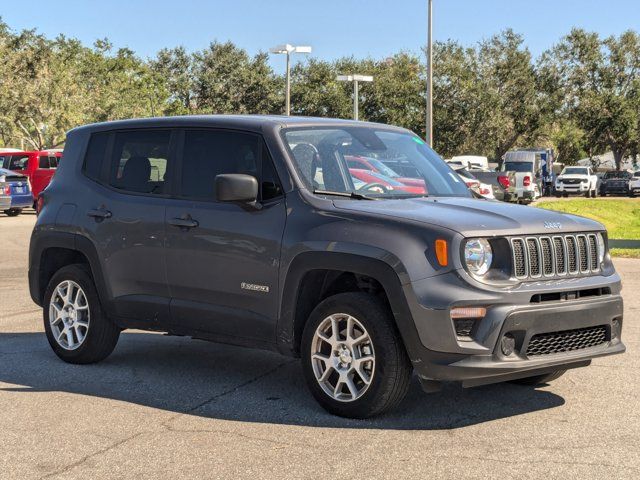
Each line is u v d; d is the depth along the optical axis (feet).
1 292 37.45
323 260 17.99
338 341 18.12
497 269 17.19
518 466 15.02
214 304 20.29
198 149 21.17
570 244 18.16
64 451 16.08
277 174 19.49
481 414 18.37
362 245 17.47
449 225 17.04
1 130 212.02
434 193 20.59
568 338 17.80
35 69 202.28
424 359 16.87
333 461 15.35
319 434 16.98
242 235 19.57
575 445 16.21
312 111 236.63
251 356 24.66
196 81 258.16
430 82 104.12
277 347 19.33
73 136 24.48
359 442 16.43
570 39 240.73
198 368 23.07
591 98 239.50
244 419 18.10
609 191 181.37
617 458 15.44
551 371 18.13
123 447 16.28
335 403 18.13
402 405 19.11
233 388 20.81
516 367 16.83
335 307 17.98
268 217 19.27
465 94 220.23
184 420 18.06
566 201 132.26
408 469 14.89
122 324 22.35
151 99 247.70
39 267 24.35
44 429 17.47
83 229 22.94
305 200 18.92
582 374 22.03
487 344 16.66
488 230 17.07
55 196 24.04
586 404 19.19
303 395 20.11
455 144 222.48
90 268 23.54
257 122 20.38
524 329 16.92
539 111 231.71
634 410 18.69
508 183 95.55
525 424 17.62
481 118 219.61
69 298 23.65
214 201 20.49
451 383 21.12
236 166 20.29
